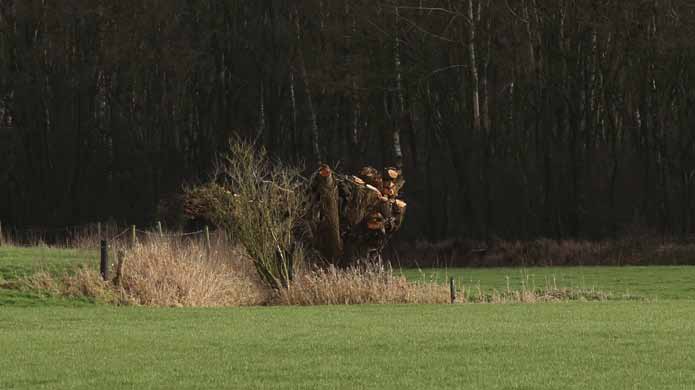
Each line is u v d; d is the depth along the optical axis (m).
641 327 75.75
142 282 112.44
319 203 126.56
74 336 72.62
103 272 113.56
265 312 93.12
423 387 51.56
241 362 59.72
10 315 91.19
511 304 102.25
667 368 56.84
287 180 129.62
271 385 52.50
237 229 126.06
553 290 131.38
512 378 53.94
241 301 115.38
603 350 63.31
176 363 59.53
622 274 165.25
